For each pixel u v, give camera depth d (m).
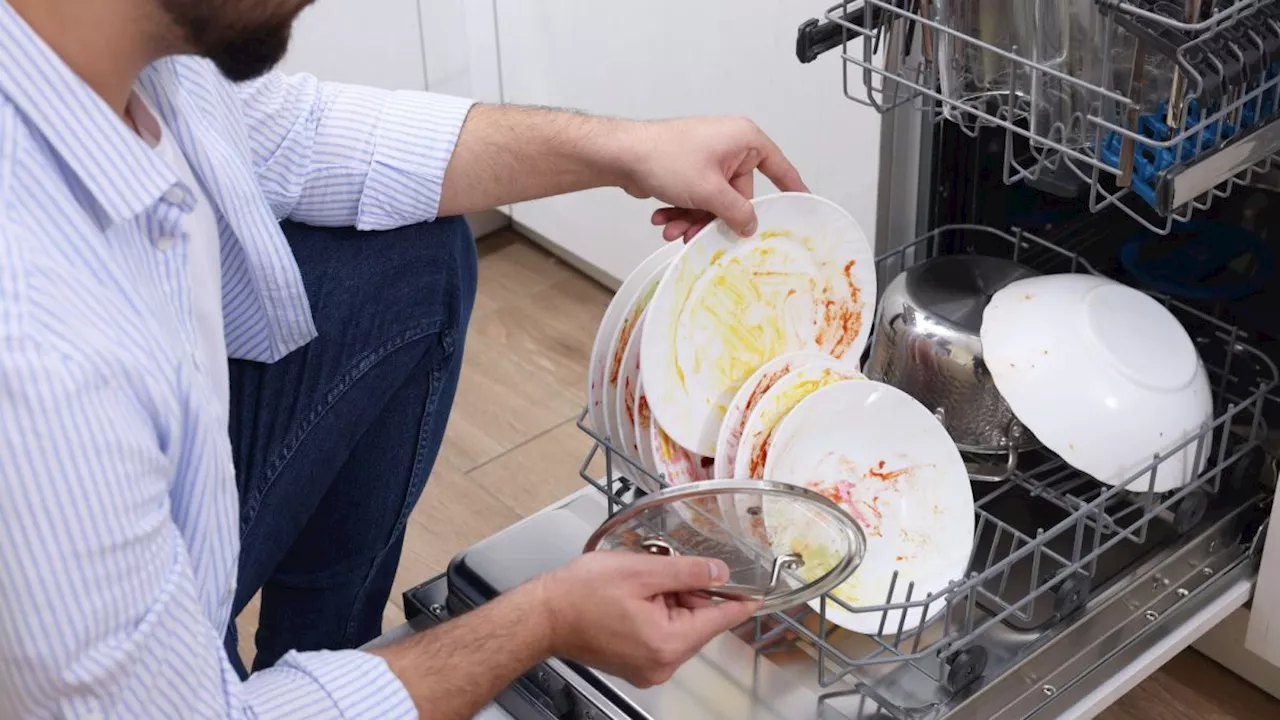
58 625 0.73
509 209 2.19
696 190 1.15
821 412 1.13
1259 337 1.30
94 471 0.72
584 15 1.82
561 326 2.04
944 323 1.23
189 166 1.01
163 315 0.87
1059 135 1.09
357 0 1.87
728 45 1.63
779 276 1.20
